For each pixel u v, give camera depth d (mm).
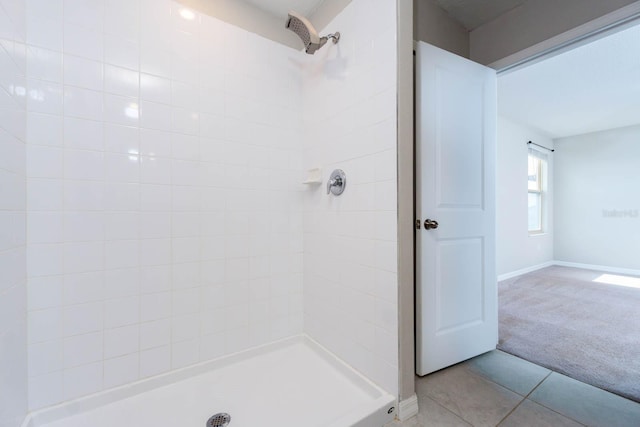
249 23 1739
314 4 1752
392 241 1283
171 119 1478
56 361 1209
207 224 1590
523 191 4105
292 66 1909
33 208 1160
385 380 1318
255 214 1764
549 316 2436
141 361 1401
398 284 1257
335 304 1649
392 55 1277
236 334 1691
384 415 1217
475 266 1750
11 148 1031
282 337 1868
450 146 1616
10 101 1028
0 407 949
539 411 1275
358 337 1484
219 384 1480
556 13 1584
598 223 4426
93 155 1284
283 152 1870
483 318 1785
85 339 1271
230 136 1669
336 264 1639
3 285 969
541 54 1706
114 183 1332
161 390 1422
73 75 1239
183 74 1515
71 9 1235
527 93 3012
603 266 4363
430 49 1532
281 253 1865
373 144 1382
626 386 1446
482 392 1416
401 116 1258
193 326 1547
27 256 1142
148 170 1416
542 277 3887
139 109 1392
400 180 1256
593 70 2535
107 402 1309
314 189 1836
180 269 1507
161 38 1451
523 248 4133
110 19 1322
